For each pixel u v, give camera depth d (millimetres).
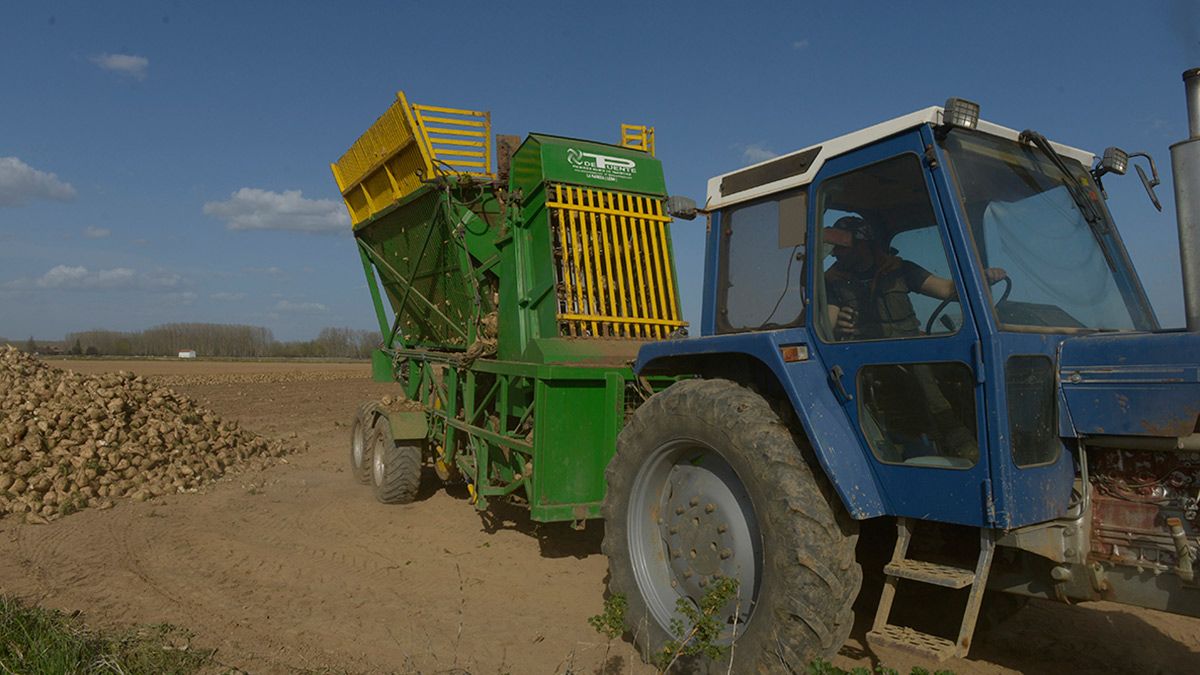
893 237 3537
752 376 4152
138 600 5254
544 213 6395
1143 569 3037
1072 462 3248
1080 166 4051
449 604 5297
